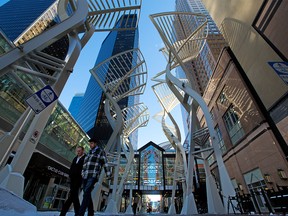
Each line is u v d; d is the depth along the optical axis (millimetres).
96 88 68000
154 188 32031
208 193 8477
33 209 3521
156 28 12094
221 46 29344
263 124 12859
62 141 18844
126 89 16719
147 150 37625
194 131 10031
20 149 4250
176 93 11766
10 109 11781
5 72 4426
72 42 6793
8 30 38688
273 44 11102
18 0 53156
